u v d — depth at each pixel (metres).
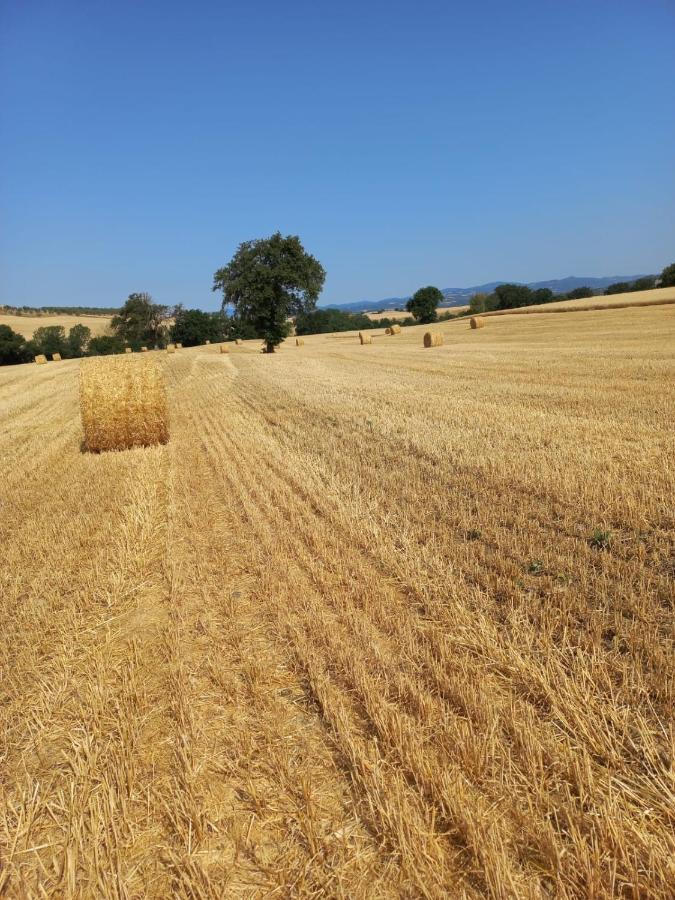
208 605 4.63
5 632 4.41
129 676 3.73
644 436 8.78
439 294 100.75
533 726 3.00
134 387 11.22
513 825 2.45
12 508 7.81
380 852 2.39
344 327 110.12
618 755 2.72
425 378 18.70
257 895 2.27
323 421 12.48
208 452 10.44
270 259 50.19
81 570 5.54
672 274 77.44
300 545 5.64
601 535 5.18
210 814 2.64
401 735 2.89
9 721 3.42
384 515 6.26
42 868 2.40
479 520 5.89
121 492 8.19
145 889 2.33
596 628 3.70
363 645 3.80
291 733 3.12
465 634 3.80
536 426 10.04
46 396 22.81
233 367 30.91
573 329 38.53
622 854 2.23
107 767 2.96
